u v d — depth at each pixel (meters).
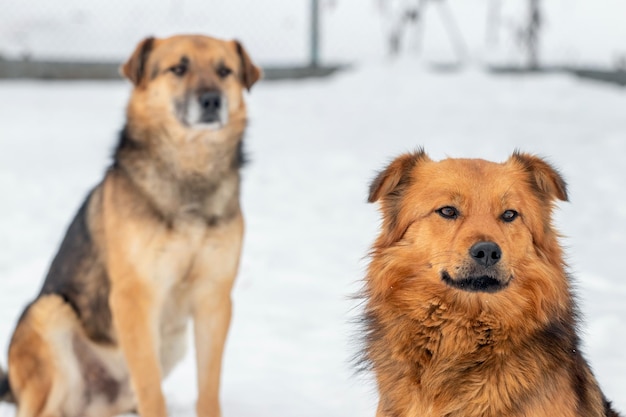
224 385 7.73
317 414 7.18
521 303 5.74
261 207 13.74
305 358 8.30
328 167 15.91
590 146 17.33
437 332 5.91
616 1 34.22
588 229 12.50
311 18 24.62
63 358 7.36
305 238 12.23
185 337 7.70
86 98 21.22
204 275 7.22
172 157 7.14
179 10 27.78
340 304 9.74
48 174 15.21
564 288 5.87
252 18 28.00
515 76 25.59
